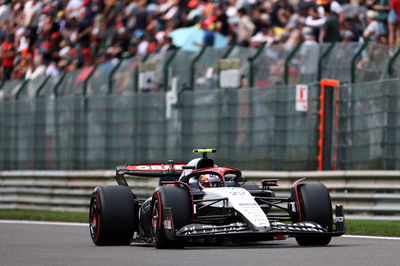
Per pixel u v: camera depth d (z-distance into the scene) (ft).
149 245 95.66
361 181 141.49
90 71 202.90
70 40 270.05
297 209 89.10
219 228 81.30
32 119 202.90
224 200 85.66
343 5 186.80
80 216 161.48
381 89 148.25
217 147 171.42
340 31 185.68
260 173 154.92
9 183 200.95
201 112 174.29
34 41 290.97
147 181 114.32
